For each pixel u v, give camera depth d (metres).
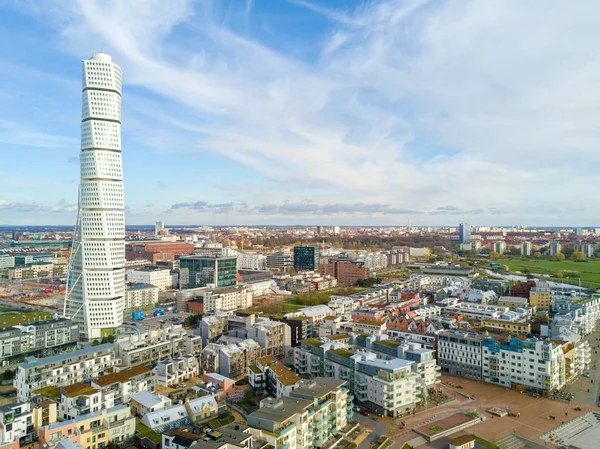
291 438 165.25
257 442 158.50
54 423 179.75
